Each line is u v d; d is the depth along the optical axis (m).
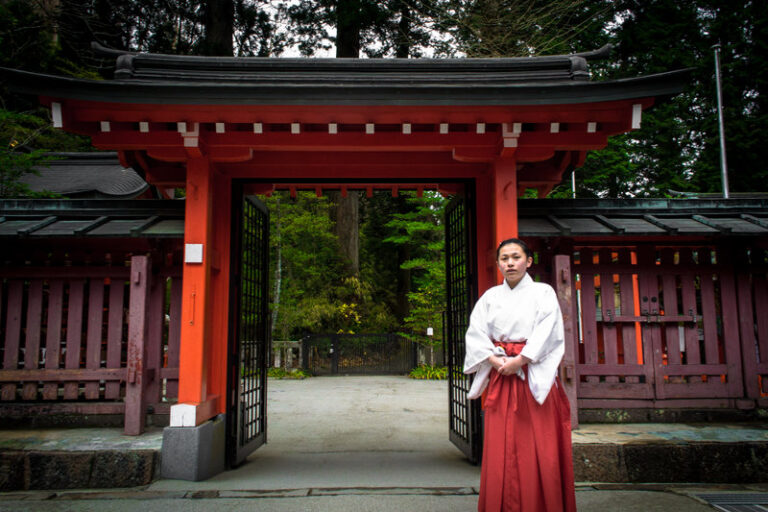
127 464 3.60
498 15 12.50
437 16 14.24
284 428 5.95
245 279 4.81
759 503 3.12
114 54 4.28
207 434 3.82
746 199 4.77
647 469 3.60
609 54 4.31
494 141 4.12
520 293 2.55
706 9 19.69
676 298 4.54
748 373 4.45
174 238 4.35
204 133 4.02
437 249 13.94
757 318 4.55
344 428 5.94
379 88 3.58
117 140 4.00
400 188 5.23
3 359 4.43
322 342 13.19
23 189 8.20
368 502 3.19
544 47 13.06
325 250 16.58
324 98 3.62
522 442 2.38
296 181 4.62
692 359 4.47
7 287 4.50
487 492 2.42
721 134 16.20
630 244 4.63
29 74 3.42
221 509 3.06
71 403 4.31
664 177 18.44
